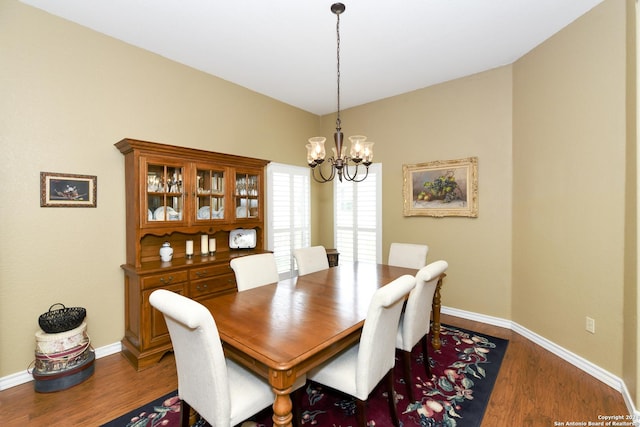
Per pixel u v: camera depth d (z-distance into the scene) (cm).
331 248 475
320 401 203
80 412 190
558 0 221
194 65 322
